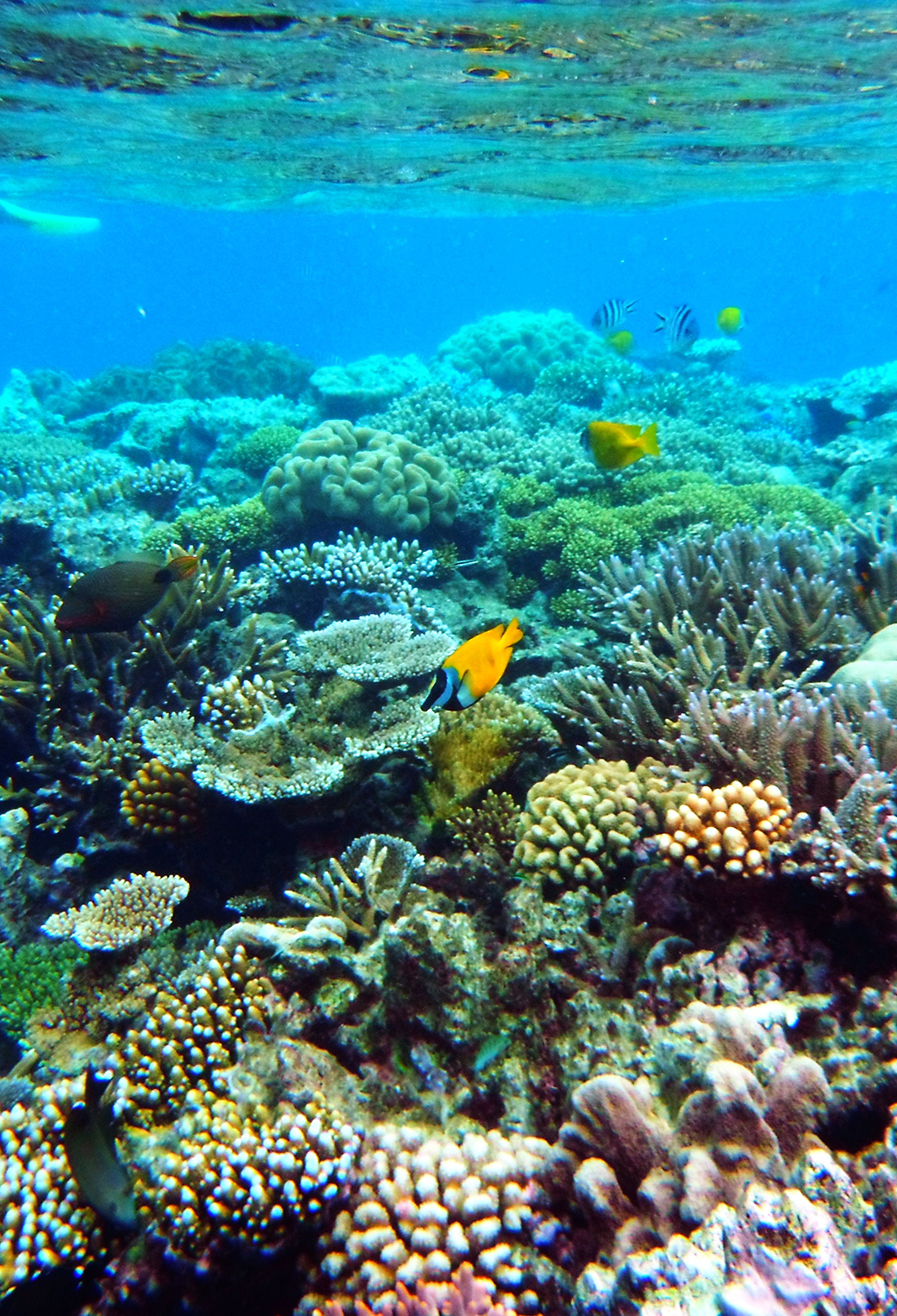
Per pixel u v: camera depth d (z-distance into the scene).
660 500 9.09
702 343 27.59
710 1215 1.98
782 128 14.02
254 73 10.47
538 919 3.54
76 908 5.47
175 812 5.29
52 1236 2.81
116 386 22.73
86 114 12.20
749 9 8.55
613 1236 2.24
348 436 9.40
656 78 11.01
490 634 3.34
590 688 5.23
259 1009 3.66
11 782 5.89
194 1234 2.66
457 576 8.87
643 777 4.13
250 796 4.80
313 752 5.27
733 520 8.70
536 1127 2.94
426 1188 2.55
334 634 6.14
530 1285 2.39
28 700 6.03
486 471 10.30
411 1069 3.25
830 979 2.90
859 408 17.45
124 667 6.32
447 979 3.25
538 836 3.95
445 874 4.03
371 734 5.45
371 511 8.70
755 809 3.19
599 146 15.04
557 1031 3.17
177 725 5.53
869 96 12.20
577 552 8.12
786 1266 1.73
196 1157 2.78
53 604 7.54
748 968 3.03
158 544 8.84
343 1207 2.73
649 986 3.17
